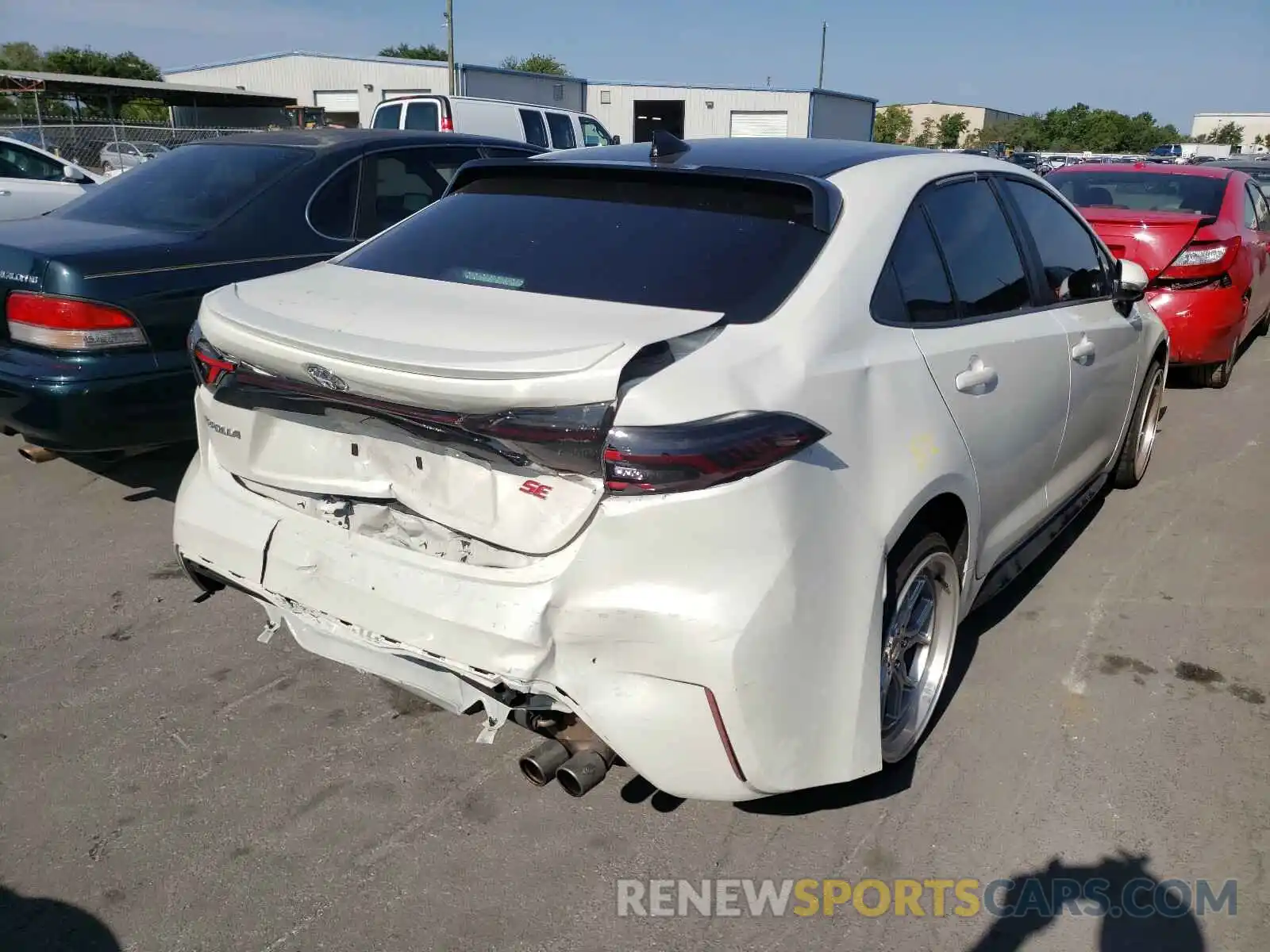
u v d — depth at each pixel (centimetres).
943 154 325
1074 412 367
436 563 233
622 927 234
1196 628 376
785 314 236
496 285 257
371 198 530
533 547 218
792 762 223
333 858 253
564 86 3359
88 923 232
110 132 2302
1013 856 258
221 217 469
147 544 433
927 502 258
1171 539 456
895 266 270
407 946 228
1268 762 297
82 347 399
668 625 206
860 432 236
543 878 248
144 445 424
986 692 331
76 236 435
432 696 242
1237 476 539
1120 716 320
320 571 246
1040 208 371
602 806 274
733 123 4262
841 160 292
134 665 339
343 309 246
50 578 399
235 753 293
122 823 264
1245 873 254
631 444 200
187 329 427
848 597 229
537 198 298
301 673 337
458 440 218
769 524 210
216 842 258
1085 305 387
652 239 263
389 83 4669
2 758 288
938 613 294
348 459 246
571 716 237
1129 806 277
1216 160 2045
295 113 4034
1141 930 236
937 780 287
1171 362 688
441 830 264
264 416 260
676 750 215
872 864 255
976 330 298
